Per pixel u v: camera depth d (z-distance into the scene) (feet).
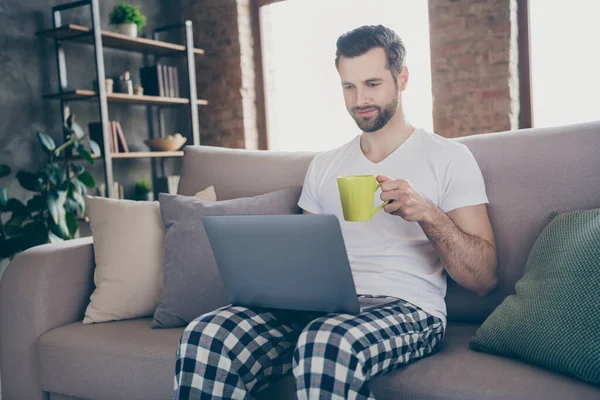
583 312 3.36
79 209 12.15
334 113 14.51
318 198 5.16
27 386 5.26
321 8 14.35
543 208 4.52
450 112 12.35
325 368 3.33
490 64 11.76
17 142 11.87
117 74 14.19
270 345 4.00
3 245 10.53
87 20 13.64
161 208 5.49
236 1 15.01
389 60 4.66
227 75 15.42
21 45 12.00
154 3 15.51
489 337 3.90
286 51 15.21
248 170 6.20
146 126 15.07
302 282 3.66
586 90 11.28
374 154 4.89
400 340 3.70
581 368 3.27
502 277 4.60
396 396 3.59
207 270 5.04
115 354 4.65
